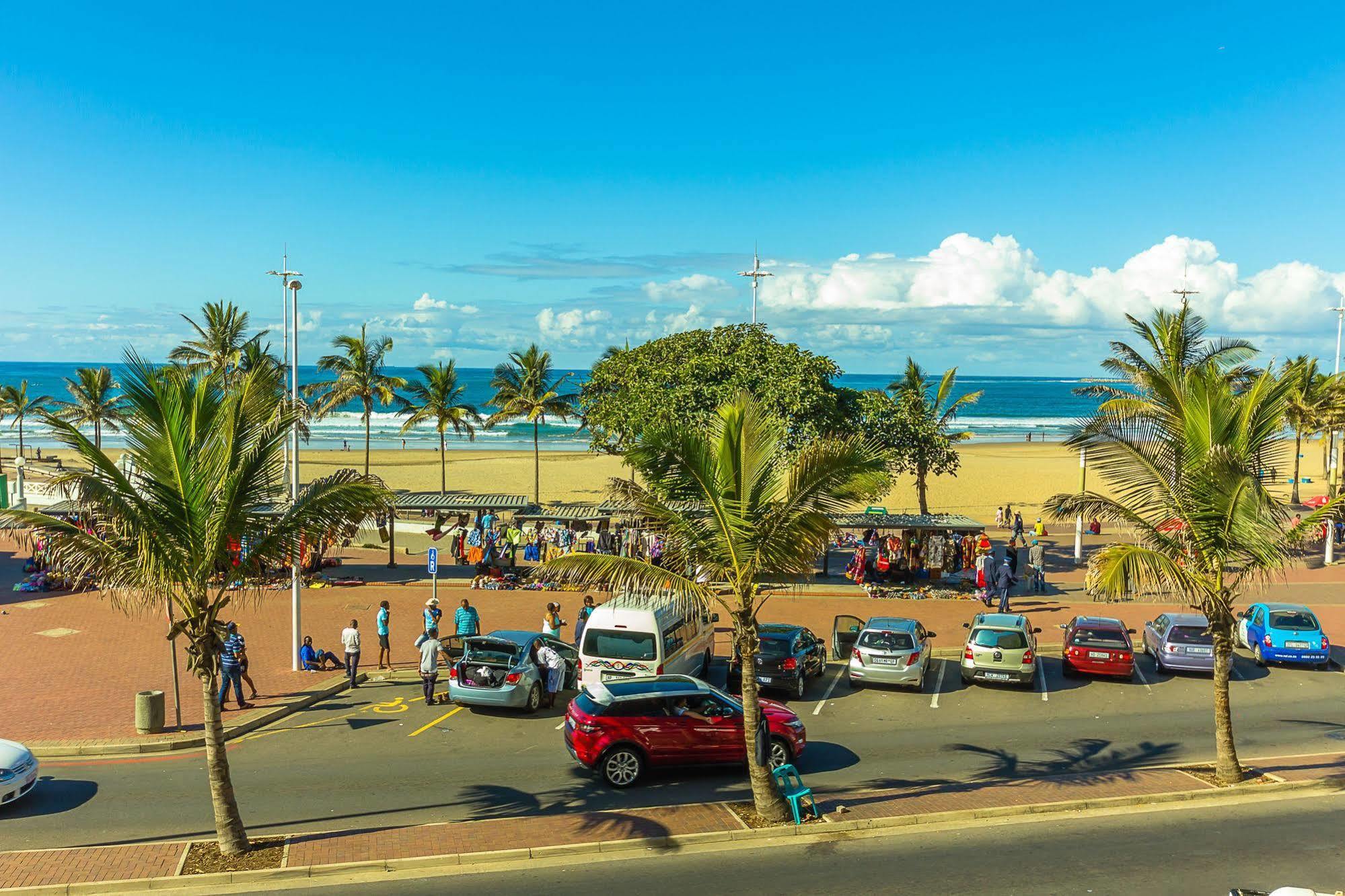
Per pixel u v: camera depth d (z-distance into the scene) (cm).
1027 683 2367
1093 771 1759
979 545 3638
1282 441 1689
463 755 1823
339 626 2988
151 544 1238
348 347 5672
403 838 1372
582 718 1664
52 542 1272
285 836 1377
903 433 4309
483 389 19500
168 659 2531
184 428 1280
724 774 1741
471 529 3853
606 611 2114
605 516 3719
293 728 2008
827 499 1454
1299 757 1842
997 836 1419
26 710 2050
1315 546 4719
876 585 3706
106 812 1487
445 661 2555
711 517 1475
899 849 1363
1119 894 1199
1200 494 1617
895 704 2266
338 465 7569
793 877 1253
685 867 1290
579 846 1341
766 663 2238
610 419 4244
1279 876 1258
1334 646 2892
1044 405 19288
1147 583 1661
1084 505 1755
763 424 1455
